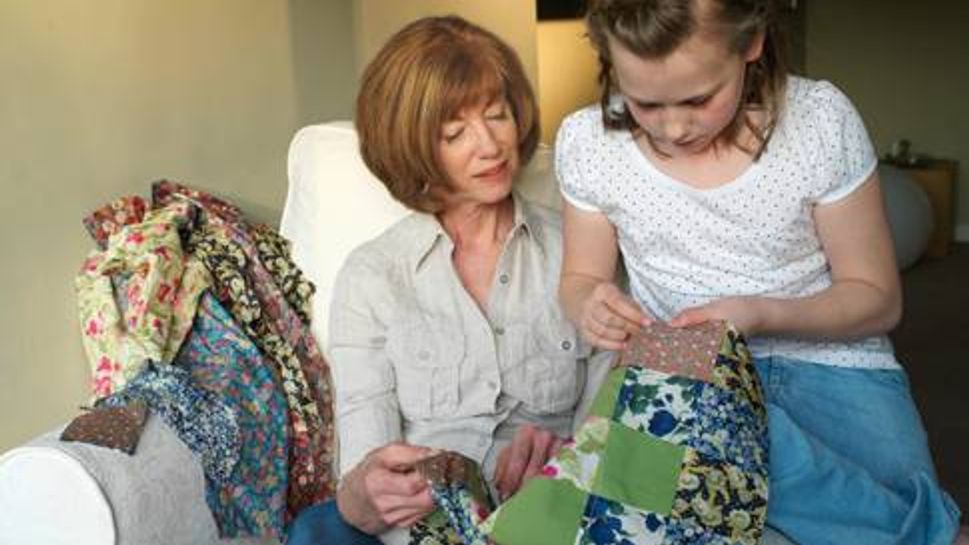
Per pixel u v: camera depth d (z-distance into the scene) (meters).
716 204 1.33
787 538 1.25
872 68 5.46
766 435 1.24
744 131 1.29
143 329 1.76
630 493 1.18
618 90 1.29
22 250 1.89
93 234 1.96
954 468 2.92
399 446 1.38
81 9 1.98
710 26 1.13
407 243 1.66
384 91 1.57
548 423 1.66
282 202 2.56
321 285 1.93
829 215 1.32
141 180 2.14
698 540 1.17
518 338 1.63
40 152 1.92
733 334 1.24
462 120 1.55
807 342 1.38
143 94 2.13
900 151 5.37
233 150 2.39
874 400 1.35
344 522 1.48
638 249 1.42
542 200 1.80
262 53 2.47
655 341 1.26
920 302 4.43
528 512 1.18
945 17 5.32
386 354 1.63
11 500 1.48
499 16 3.30
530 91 1.62
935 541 1.24
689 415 1.21
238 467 1.68
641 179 1.37
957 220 5.48
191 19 2.25
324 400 1.92
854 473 1.24
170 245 1.86
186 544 1.57
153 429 1.58
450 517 1.31
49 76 1.93
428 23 1.60
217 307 1.85
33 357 1.93
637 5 1.14
